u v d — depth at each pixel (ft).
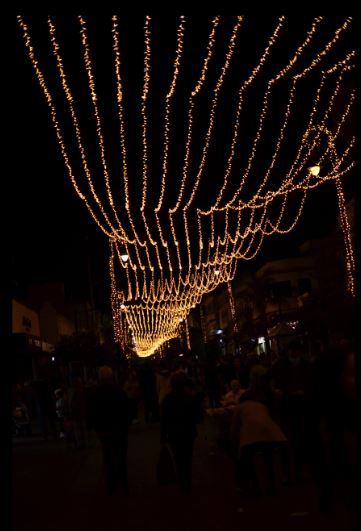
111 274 191.31
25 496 47.55
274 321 157.79
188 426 44.96
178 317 249.55
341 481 38.22
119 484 48.75
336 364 31.12
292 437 44.11
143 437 79.87
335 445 34.37
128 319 233.14
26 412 93.56
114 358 159.63
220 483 46.57
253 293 204.13
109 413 45.91
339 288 118.32
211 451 62.18
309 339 119.55
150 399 97.30
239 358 80.43
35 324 181.27
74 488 49.60
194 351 256.73
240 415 41.01
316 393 32.14
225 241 128.57
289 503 37.58
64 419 78.18
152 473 53.72
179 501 41.63
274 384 56.65
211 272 162.91
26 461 67.62
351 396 29.14
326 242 132.05
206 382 97.66
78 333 154.92
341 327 112.68
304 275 220.64
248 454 40.14
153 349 334.03
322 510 33.86
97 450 72.84
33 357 115.96
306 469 48.11
